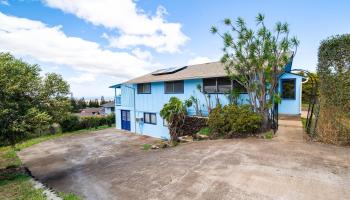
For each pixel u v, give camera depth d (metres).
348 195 4.14
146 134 18.80
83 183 7.07
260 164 6.04
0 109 8.06
